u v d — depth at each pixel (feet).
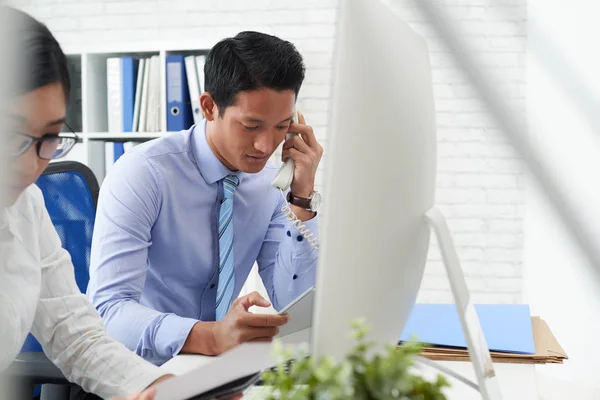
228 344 4.62
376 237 2.78
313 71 13.17
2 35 3.14
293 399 2.03
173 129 12.00
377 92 2.76
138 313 4.94
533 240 12.27
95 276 5.26
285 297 5.84
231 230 5.77
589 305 11.24
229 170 5.78
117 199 5.40
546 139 12.08
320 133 13.17
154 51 12.29
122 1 13.71
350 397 1.98
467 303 3.32
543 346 4.61
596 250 11.55
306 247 5.74
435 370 4.18
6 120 3.22
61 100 3.36
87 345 4.41
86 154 12.27
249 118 5.09
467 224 12.96
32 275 4.28
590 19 11.31
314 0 13.20
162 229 5.66
